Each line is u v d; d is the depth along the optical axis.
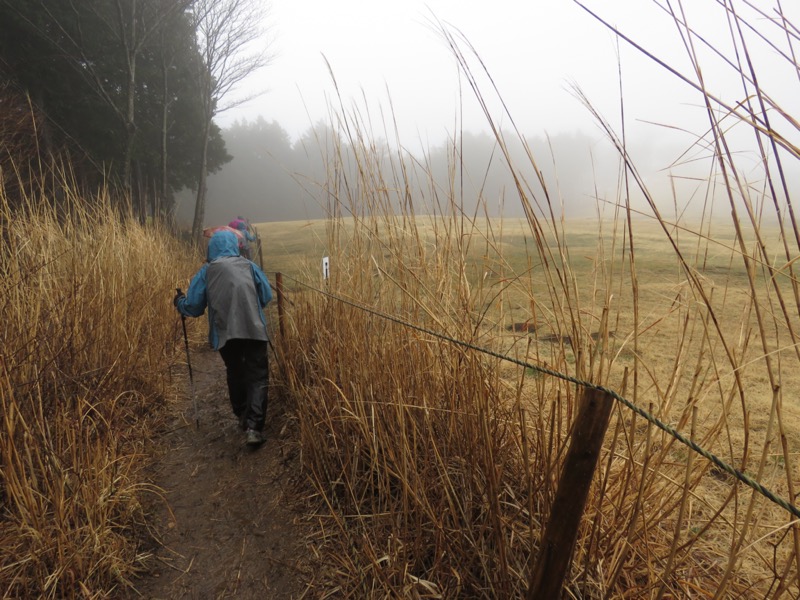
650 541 1.66
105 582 2.07
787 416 2.82
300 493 2.68
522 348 2.44
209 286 3.23
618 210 1.46
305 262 4.28
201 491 2.81
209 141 21.94
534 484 1.74
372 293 2.64
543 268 1.57
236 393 3.44
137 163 15.55
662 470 1.86
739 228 0.98
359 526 2.30
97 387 3.05
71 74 14.05
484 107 1.34
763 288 4.95
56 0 13.22
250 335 3.15
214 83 18.08
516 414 1.92
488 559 1.78
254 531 2.44
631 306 4.17
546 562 1.15
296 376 3.44
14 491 2.04
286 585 2.10
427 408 2.00
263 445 3.26
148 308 4.66
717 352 3.13
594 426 1.04
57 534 2.09
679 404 2.87
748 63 0.83
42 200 3.68
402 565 1.92
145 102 18.02
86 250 3.79
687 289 1.47
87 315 3.38
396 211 2.38
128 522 2.45
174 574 2.19
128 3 14.42
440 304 2.09
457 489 2.03
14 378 2.51
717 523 1.88
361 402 2.33
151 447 3.23
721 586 1.20
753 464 2.35
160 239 6.55
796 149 0.81
